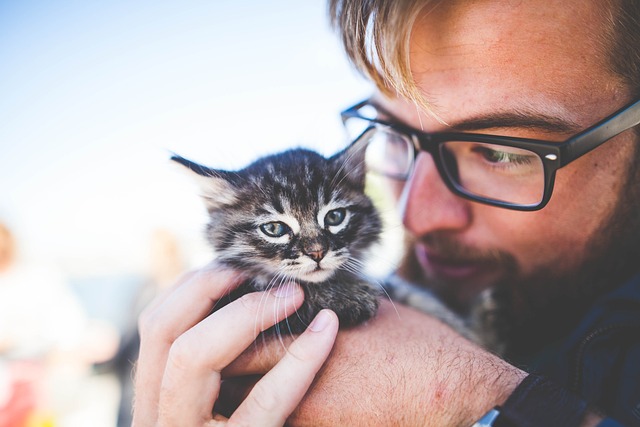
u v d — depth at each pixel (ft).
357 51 0.84
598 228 0.82
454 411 0.64
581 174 0.79
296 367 0.67
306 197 0.97
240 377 0.76
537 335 0.90
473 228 0.89
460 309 0.97
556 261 0.85
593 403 0.63
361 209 1.05
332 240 0.96
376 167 1.15
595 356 0.68
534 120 0.76
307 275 0.93
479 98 0.77
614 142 0.78
